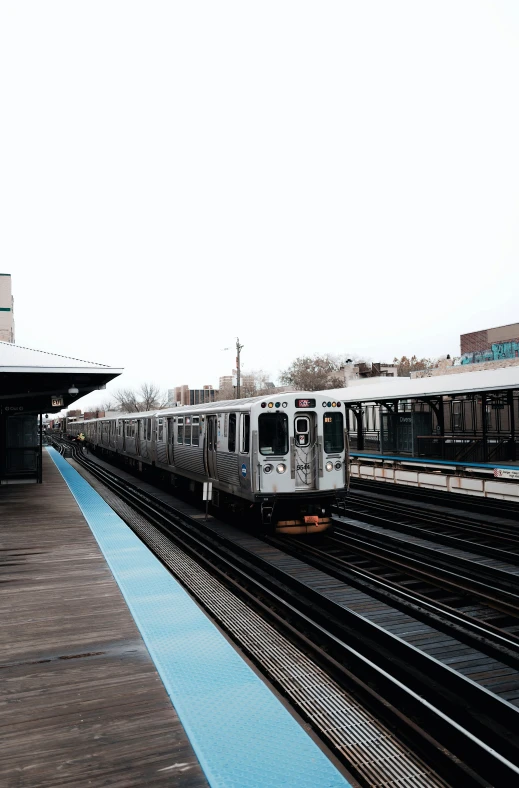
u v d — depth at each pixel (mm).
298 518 12555
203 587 8445
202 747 3709
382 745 4164
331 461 12102
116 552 9484
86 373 11781
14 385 14492
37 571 8320
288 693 4996
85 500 16172
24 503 15562
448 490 19156
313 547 11414
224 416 13758
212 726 3967
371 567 10242
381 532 13031
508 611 7762
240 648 6172
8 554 9414
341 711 4660
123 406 99562
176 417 18781
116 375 12984
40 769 3502
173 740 3844
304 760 3574
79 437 58938
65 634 5816
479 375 18391
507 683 5523
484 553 10789
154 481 23703
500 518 14461
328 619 7324
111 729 3980
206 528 13477
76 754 3670
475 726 4836
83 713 4207
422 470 21406
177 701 4328
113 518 12992
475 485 17969
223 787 3297
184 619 6160
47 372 11570
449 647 6457
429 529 13406
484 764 4227
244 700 4348
